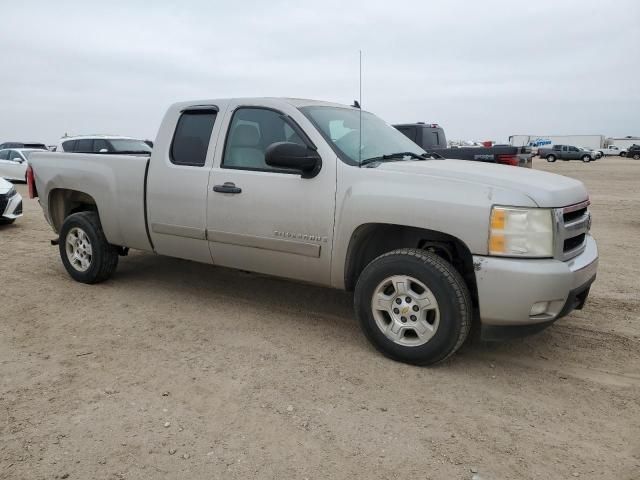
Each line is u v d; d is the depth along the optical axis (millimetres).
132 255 7094
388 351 3855
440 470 2646
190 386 3471
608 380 3633
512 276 3357
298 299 5312
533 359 3959
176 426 3004
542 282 3332
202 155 4746
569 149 48375
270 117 4453
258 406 3227
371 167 3977
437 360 3686
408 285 3723
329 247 4043
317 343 4203
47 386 3455
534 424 3072
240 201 4414
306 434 2939
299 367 3764
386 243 4281
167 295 5410
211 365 3787
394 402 3293
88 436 2900
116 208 5242
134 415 3113
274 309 5012
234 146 4582
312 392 3404
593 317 4859
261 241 4363
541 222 3418
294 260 4266
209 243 4707
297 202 4141
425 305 3670
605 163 44781
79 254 5770
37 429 2961
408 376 3641
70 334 4352
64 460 2695
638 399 3369
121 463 2678
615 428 3039
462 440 2902
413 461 2717
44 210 6098
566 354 4051
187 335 4348
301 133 4234
